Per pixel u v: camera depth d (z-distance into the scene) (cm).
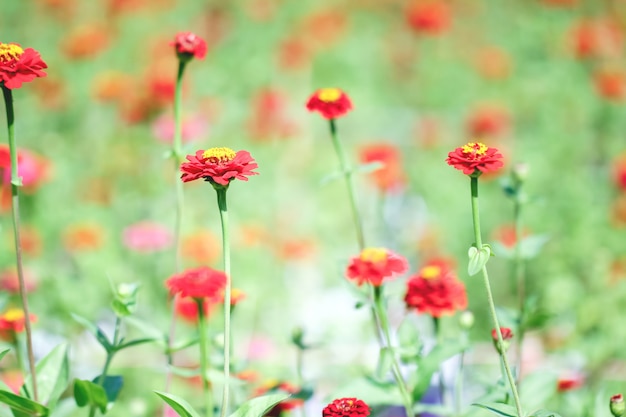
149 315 215
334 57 374
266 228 264
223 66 352
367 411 150
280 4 423
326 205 277
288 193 282
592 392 183
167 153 170
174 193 265
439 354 162
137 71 348
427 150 301
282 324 221
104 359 204
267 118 288
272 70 349
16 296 203
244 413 149
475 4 435
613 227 234
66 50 298
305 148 306
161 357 205
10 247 217
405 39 410
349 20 426
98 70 327
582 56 318
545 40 367
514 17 425
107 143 283
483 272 147
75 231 221
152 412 189
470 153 146
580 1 391
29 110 292
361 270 157
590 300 207
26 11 358
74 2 359
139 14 373
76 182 268
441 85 365
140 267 225
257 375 177
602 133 299
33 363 155
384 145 218
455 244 254
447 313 162
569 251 228
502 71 337
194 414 148
